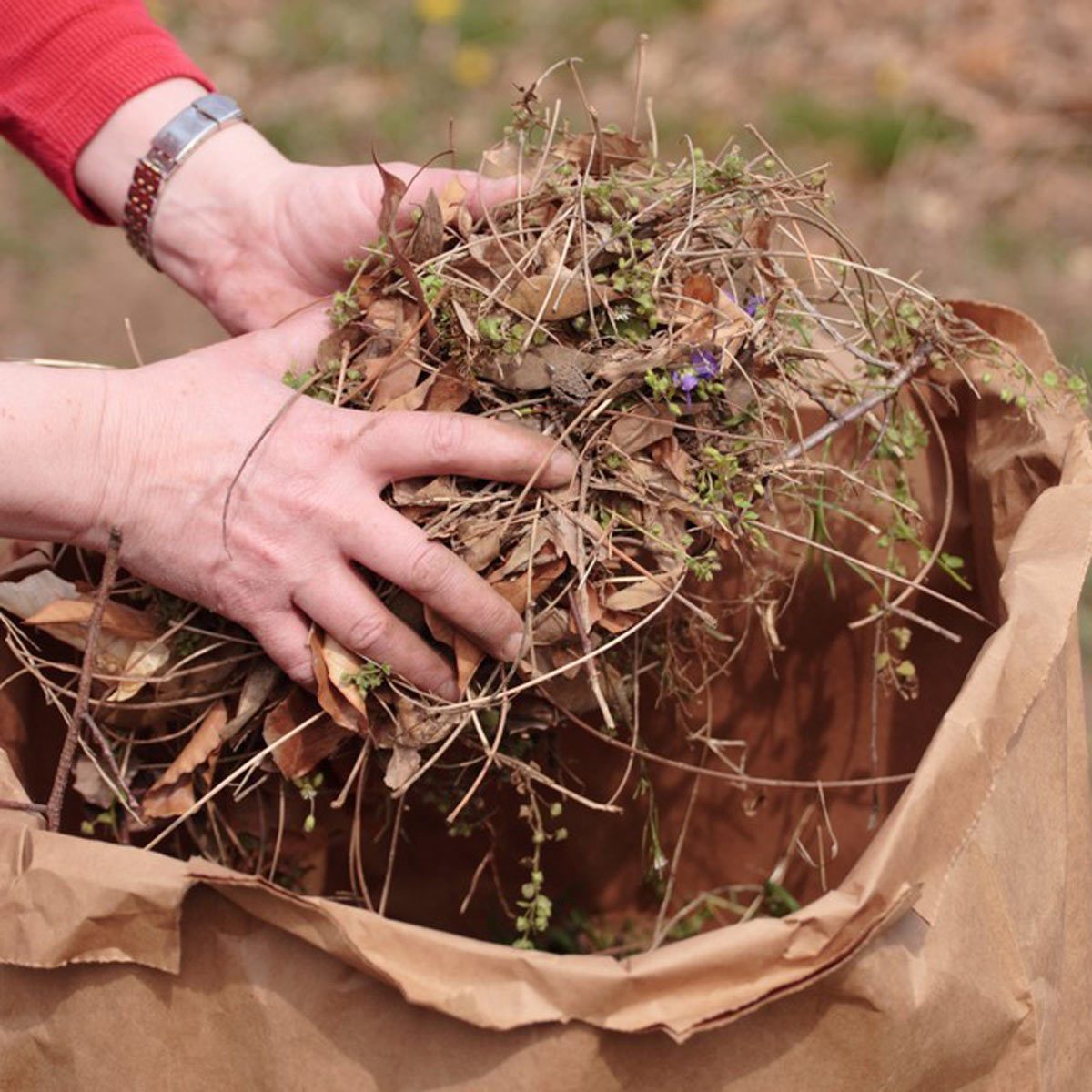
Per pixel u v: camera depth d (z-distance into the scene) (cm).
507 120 290
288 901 74
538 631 96
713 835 140
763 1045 76
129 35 125
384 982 75
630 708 112
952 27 308
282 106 305
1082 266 257
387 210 101
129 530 92
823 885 124
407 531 92
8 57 124
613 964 73
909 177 275
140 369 95
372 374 100
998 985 82
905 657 128
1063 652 95
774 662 132
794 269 153
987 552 113
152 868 76
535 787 129
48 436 89
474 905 140
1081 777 101
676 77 303
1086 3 312
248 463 92
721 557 128
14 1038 83
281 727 99
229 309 127
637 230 103
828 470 113
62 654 111
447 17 324
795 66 304
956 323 116
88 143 126
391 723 98
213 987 78
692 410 97
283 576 93
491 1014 73
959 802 78
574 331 100
